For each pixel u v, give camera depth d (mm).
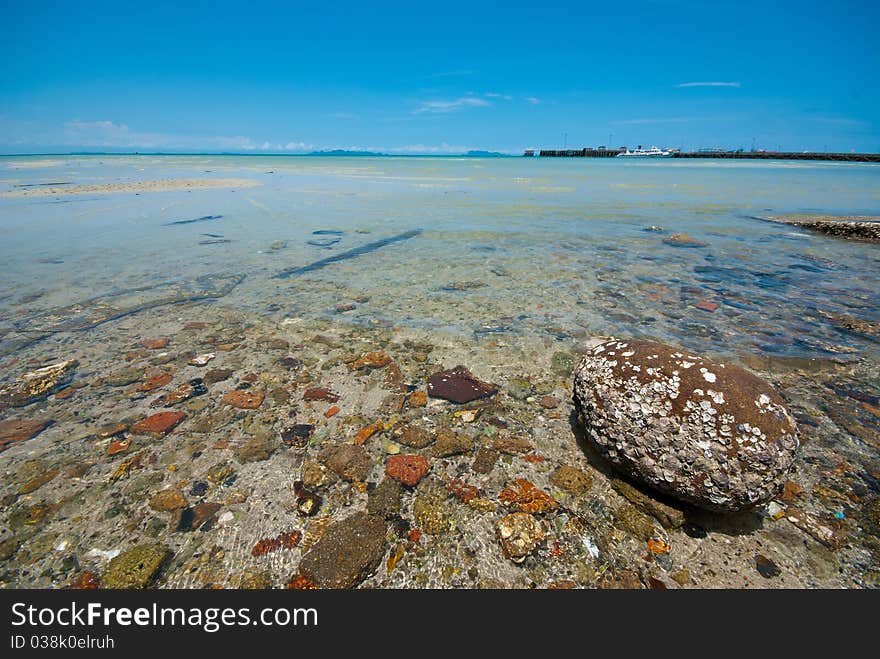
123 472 716
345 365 1051
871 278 1701
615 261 1947
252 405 894
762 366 1038
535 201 3965
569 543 604
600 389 709
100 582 549
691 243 2281
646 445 633
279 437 801
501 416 866
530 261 1947
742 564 576
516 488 689
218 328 1255
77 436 798
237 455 755
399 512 646
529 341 1173
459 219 2996
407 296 1511
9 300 1438
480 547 598
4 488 681
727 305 1420
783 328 1243
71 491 678
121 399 910
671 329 1238
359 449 769
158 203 3676
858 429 821
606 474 712
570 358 1084
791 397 922
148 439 793
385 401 911
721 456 589
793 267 1855
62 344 1148
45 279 1656
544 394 938
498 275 1748
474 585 556
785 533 616
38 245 2184
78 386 955
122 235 2428
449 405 898
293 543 599
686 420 616
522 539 605
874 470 724
